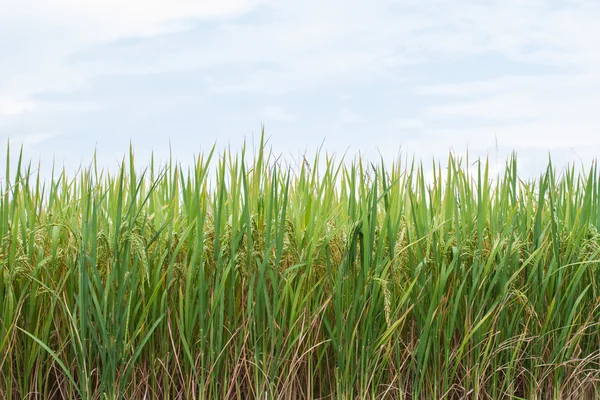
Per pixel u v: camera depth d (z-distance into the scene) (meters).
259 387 3.31
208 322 3.28
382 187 3.68
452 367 3.58
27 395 3.21
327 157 3.84
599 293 3.82
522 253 3.76
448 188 3.75
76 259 3.24
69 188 3.92
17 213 3.24
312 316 3.32
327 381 3.48
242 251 3.31
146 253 3.28
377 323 3.38
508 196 3.98
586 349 3.80
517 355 3.68
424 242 3.59
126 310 3.12
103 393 3.10
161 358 3.34
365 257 3.29
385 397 3.46
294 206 3.62
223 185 3.24
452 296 3.49
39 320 3.26
